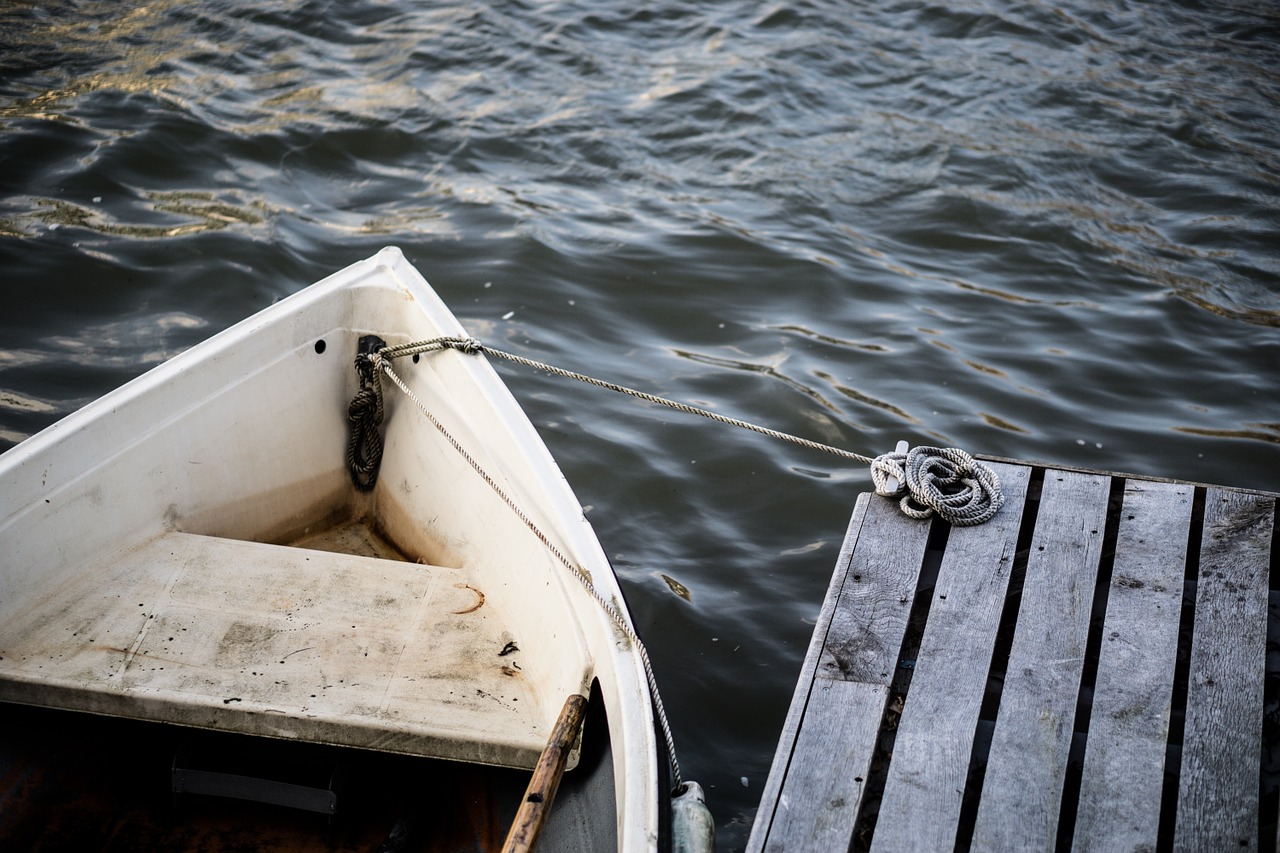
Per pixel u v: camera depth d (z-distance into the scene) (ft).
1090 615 8.63
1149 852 6.78
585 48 27.35
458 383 10.98
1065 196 22.48
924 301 19.03
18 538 9.11
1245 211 22.17
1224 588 8.85
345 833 8.77
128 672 8.61
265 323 11.00
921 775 7.36
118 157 20.80
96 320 16.70
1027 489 10.18
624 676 8.22
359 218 20.22
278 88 24.25
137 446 10.09
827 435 15.57
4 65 23.79
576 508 9.53
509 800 8.90
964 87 26.71
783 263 19.74
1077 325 18.58
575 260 19.36
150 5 27.58
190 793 8.86
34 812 8.57
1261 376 17.42
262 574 9.89
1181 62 28.91
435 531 11.18
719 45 27.94
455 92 24.76
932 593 9.11
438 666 9.08
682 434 15.44
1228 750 7.45
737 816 10.36
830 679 8.10
